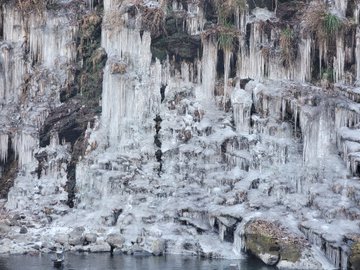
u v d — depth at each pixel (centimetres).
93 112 5912
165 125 5684
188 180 5444
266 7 6038
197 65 5953
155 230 5059
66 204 5625
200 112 5750
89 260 4647
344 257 4478
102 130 5778
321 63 5831
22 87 6019
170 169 5506
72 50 6016
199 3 5978
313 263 4519
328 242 4566
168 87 5900
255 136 5512
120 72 5781
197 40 5934
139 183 5412
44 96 5947
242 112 5656
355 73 5781
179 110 5784
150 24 5925
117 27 5916
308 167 5234
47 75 5991
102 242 4981
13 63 6038
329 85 5747
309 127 5356
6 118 5916
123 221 5166
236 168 5422
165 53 5938
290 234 4703
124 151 5612
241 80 5891
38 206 5531
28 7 6066
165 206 5244
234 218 4981
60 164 5766
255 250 4688
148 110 5778
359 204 4850
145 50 5912
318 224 4722
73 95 5984
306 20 5878
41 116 5869
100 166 5541
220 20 5972
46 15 6072
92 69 5969
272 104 5606
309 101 5503
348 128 5331
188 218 5147
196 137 5597
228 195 5184
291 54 5869
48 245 4997
